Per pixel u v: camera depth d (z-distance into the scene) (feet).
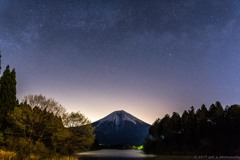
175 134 403.13
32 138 145.48
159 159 245.24
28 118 142.51
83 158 241.96
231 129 315.37
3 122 162.20
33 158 132.87
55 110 151.43
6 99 165.89
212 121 360.48
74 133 161.48
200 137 335.88
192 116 384.68
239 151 277.85
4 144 150.20
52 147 157.07
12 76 173.06
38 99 148.46
